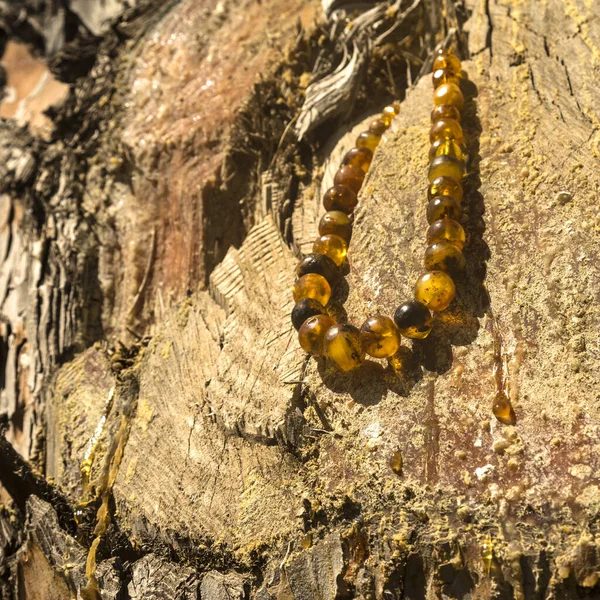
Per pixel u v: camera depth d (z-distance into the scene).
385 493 0.51
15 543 0.60
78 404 0.60
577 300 0.53
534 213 0.56
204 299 0.61
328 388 0.54
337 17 0.68
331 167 0.63
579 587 0.48
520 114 0.59
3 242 0.73
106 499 0.56
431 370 0.53
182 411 0.56
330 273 0.57
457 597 0.50
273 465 0.54
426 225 0.57
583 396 0.51
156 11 0.79
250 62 0.70
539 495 0.49
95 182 0.71
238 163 0.65
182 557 0.54
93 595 0.54
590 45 0.61
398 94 0.65
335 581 0.51
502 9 0.65
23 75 0.95
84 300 0.66
